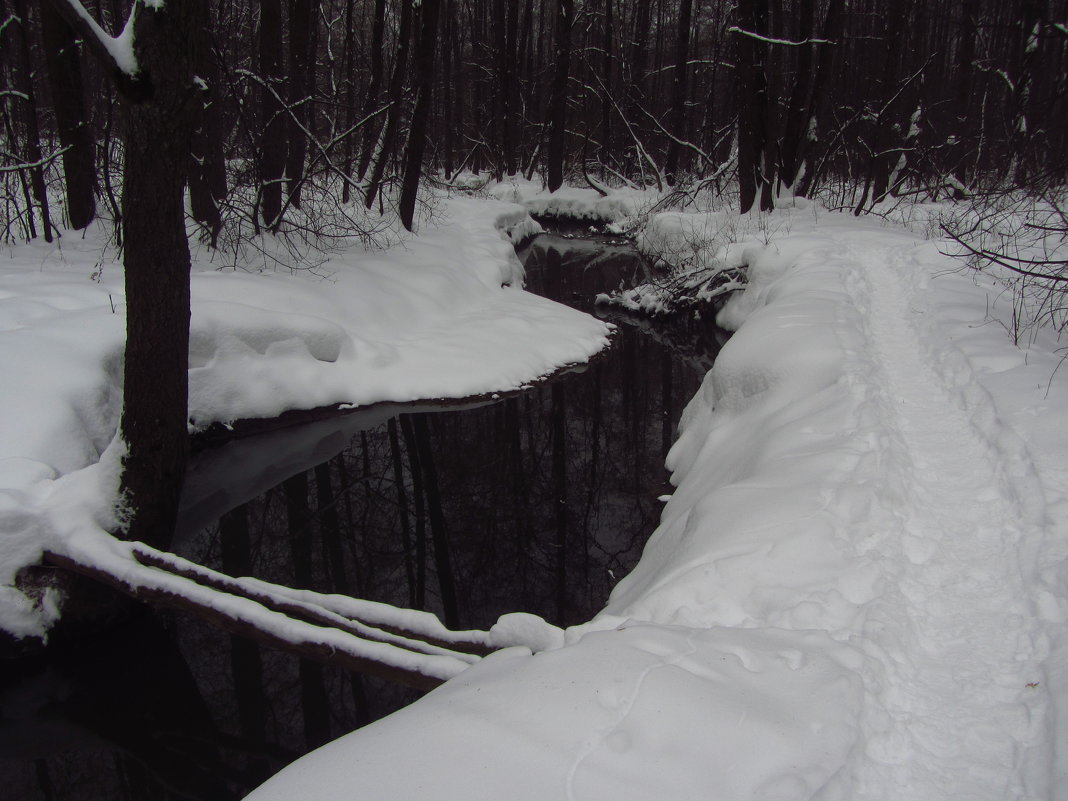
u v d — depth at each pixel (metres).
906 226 13.74
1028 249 9.21
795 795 2.25
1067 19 5.63
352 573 6.95
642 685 2.64
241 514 7.70
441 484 8.59
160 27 4.48
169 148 4.85
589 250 21.23
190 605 4.44
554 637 3.72
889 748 2.62
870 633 3.17
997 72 10.25
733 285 13.09
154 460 5.54
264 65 11.63
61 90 10.72
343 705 5.25
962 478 4.68
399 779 2.33
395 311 11.36
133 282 5.21
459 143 34.09
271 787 2.43
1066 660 2.93
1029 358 6.13
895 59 14.89
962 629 3.29
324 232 12.79
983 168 13.82
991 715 2.77
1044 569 3.51
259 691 5.36
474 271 14.35
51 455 5.90
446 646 3.96
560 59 26.09
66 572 5.21
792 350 7.20
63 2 4.28
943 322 7.46
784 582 3.68
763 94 15.84
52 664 5.26
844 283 9.65
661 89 33.28
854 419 5.54
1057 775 2.42
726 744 2.41
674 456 8.50
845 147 18.38
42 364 6.68
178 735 5.03
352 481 8.46
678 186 20.45
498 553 7.22
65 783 4.62
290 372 9.27
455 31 30.75
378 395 9.73
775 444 5.58
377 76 16.69
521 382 10.72
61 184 11.75
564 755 2.37
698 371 11.79
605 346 12.48
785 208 16.52
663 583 4.02
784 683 2.76
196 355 8.59
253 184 11.45
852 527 4.09
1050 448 4.57
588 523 7.62
